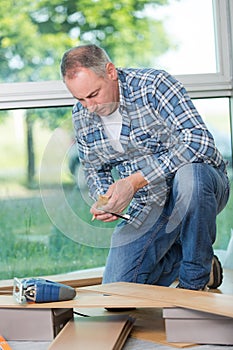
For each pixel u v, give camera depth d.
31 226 3.40
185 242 2.26
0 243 3.38
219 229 3.56
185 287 2.28
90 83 2.11
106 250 3.45
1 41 3.36
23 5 3.38
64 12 3.42
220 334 1.80
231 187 3.55
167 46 3.50
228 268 3.34
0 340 1.88
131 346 1.83
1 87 3.34
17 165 3.40
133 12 3.48
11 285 2.99
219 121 3.55
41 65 3.39
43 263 3.41
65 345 1.76
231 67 3.48
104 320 2.00
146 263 2.37
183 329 1.83
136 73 2.27
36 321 1.91
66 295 1.94
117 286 2.13
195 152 2.20
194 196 2.20
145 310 2.23
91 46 2.17
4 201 3.39
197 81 3.47
